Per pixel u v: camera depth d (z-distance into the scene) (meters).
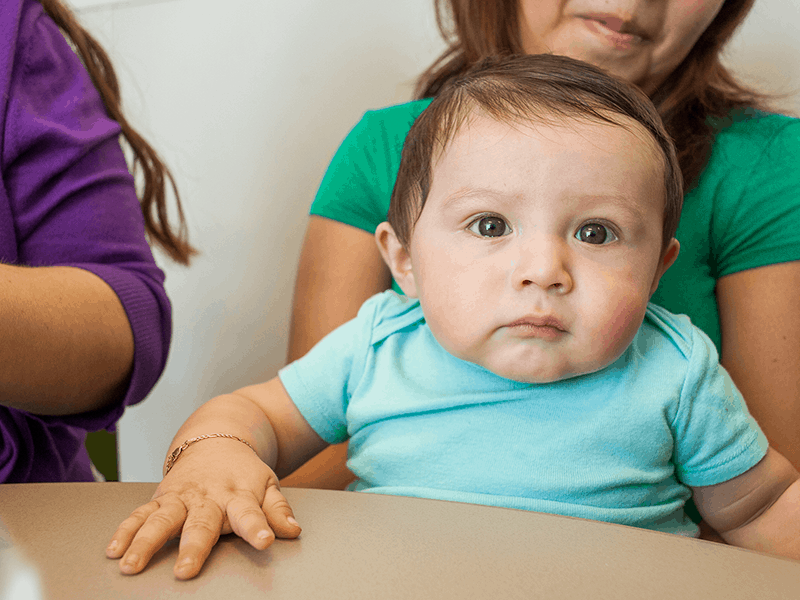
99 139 0.83
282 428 0.72
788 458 0.86
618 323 0.59
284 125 1.27
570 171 0.58
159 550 0.37
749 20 1.09
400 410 0.67
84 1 1.34
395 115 1.00
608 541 0.37
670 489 0.67
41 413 0.71
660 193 0.63
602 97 0.64
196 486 0.45
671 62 0.84
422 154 0.67
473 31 0.96
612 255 0.59
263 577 0.32
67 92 0.84
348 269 0.97
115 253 0.80
